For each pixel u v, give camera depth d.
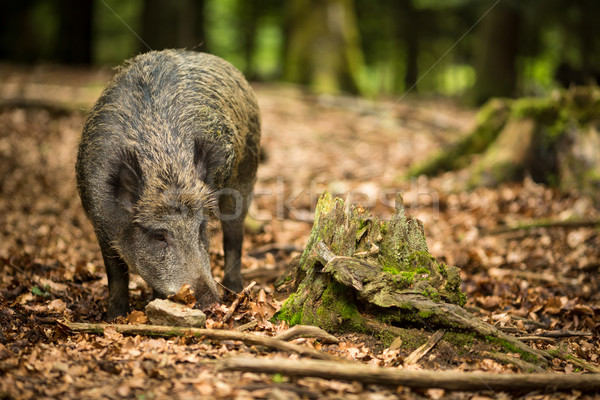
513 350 4.14
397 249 4.50
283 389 3.36
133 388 3.37
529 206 8.39
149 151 4.57
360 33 29.39
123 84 4.89
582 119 8.95
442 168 9.95
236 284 5.50
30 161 10.38
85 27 25.14
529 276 6.23
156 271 4.57
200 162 4.59
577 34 20.02
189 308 4.21
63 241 7.23
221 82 5.25
